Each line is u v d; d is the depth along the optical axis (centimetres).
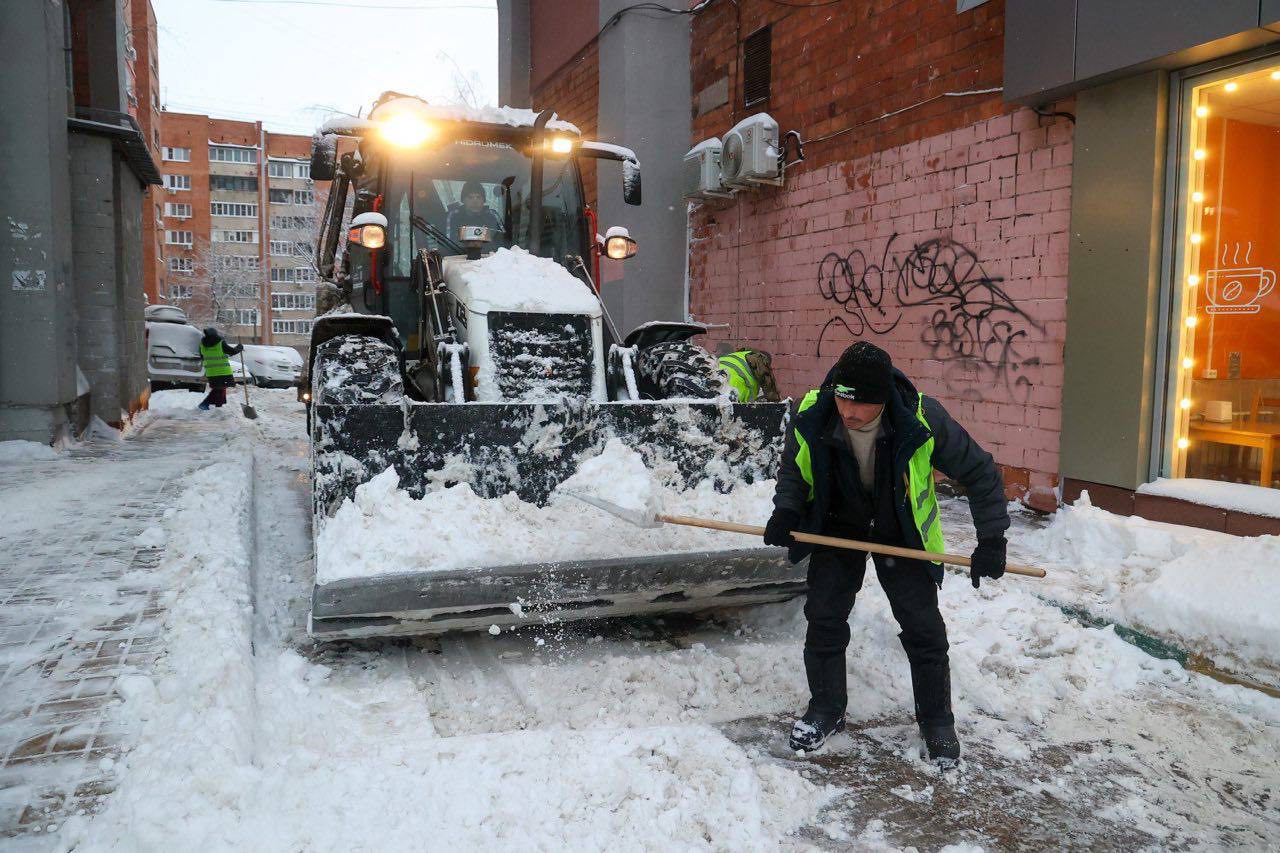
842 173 809
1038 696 341
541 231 555
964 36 668
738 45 969
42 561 458
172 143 7256
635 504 362
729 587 362
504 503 357
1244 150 527
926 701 290
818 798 264
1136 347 538
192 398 1538
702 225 1054
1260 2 441
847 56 798
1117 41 516
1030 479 625
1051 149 600
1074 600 421
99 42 1093
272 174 7506
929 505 282
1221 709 334
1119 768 290
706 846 234
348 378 364
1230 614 353
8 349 825
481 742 283
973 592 445
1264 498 480
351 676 349
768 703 334
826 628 298
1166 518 518
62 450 866
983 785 277
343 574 313
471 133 530
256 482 746
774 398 645
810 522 294
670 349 448
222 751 254
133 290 1151
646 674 350
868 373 260
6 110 803
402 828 230
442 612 325
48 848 213
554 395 403
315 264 682
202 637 338
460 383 393
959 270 679
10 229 815
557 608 343
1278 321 518
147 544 493
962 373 680
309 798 242
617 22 1059
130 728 275
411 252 521
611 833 235
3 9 797
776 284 913
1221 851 244
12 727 274
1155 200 527
